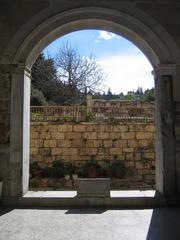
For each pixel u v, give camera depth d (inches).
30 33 315.6
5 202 305.0
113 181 558.9
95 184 307.3
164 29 316.8
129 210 285.3
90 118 625.0
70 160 592.1
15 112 315.6
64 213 274.4
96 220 250.5
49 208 294.5
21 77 317.4
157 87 329.1
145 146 596.1
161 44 316.2
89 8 315.6
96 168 578.2
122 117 638.5
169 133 314.5
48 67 1126.4
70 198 305.9
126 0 317.7
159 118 322.3
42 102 874.1
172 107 315.9
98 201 304.3
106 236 209.0
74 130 596.1
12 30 317.4
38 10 318.0
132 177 580.7
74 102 1111.0
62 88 1115.3
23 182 315.9
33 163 579.2
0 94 316.5
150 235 210.5
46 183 553.6
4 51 316.2
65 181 556.7
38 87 1112.8
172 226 231.5
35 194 321.1
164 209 287.1
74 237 206.8
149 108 653.9
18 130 314.7
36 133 594.9
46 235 211.2
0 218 257.0
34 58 340.5
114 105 743.1
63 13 315.6
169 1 319.9
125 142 596.4
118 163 583.5
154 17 318.3
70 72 1124.5
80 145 593.9
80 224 238.8
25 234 213.6
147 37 318.7
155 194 316.2
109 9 315.3
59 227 230.7
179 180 310.5
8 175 311.0
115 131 597.6
